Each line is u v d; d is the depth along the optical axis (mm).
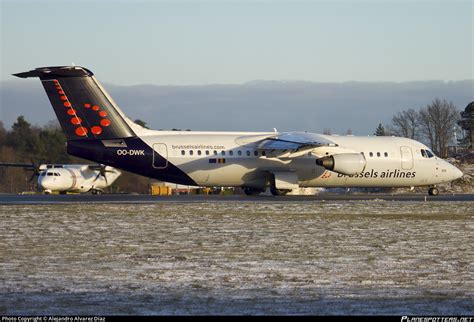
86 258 82438
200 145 186125
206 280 68812
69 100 173875
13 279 68938
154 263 78875
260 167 190250
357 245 94312
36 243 94938
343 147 197750
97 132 176250
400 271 74312
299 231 109062
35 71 167750
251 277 70500
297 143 182875
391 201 170000
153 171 182000
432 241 98750
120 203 158875
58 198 191625
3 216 127625
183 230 109438
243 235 104062
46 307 55812
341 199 182625
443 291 63688
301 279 69500
